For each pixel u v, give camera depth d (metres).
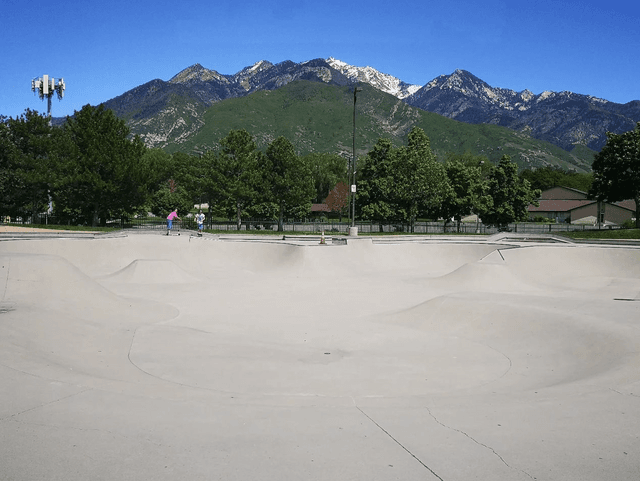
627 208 70.75
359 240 31.50
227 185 49.00
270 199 50.28
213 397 7.72
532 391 8.34
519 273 26.45
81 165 42.53
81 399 6.99
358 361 12.26
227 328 15.80
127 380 9.88
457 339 14.66
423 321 16.48
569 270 27.41
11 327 12.33
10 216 48.31
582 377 10.20
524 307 15.50
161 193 71.94
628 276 26.58
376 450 5.47
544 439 5.85
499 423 6.40
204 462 5.08
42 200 46.84
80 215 50.00
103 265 28.77
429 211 58.72
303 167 51.34
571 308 16.42
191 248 30.88
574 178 108.44
